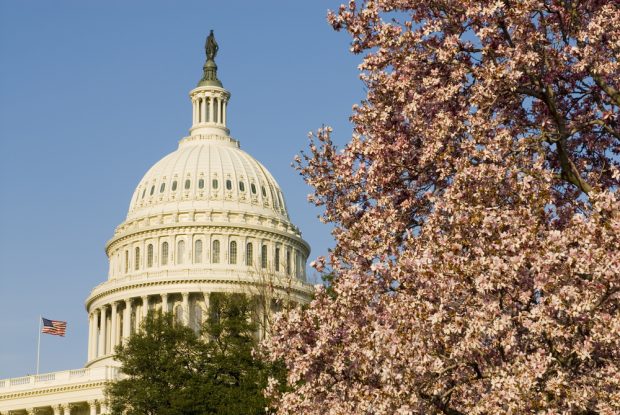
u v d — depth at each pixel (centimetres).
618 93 3281
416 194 3488
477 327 2722
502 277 2719
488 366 2914
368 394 2953
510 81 3200
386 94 3528
